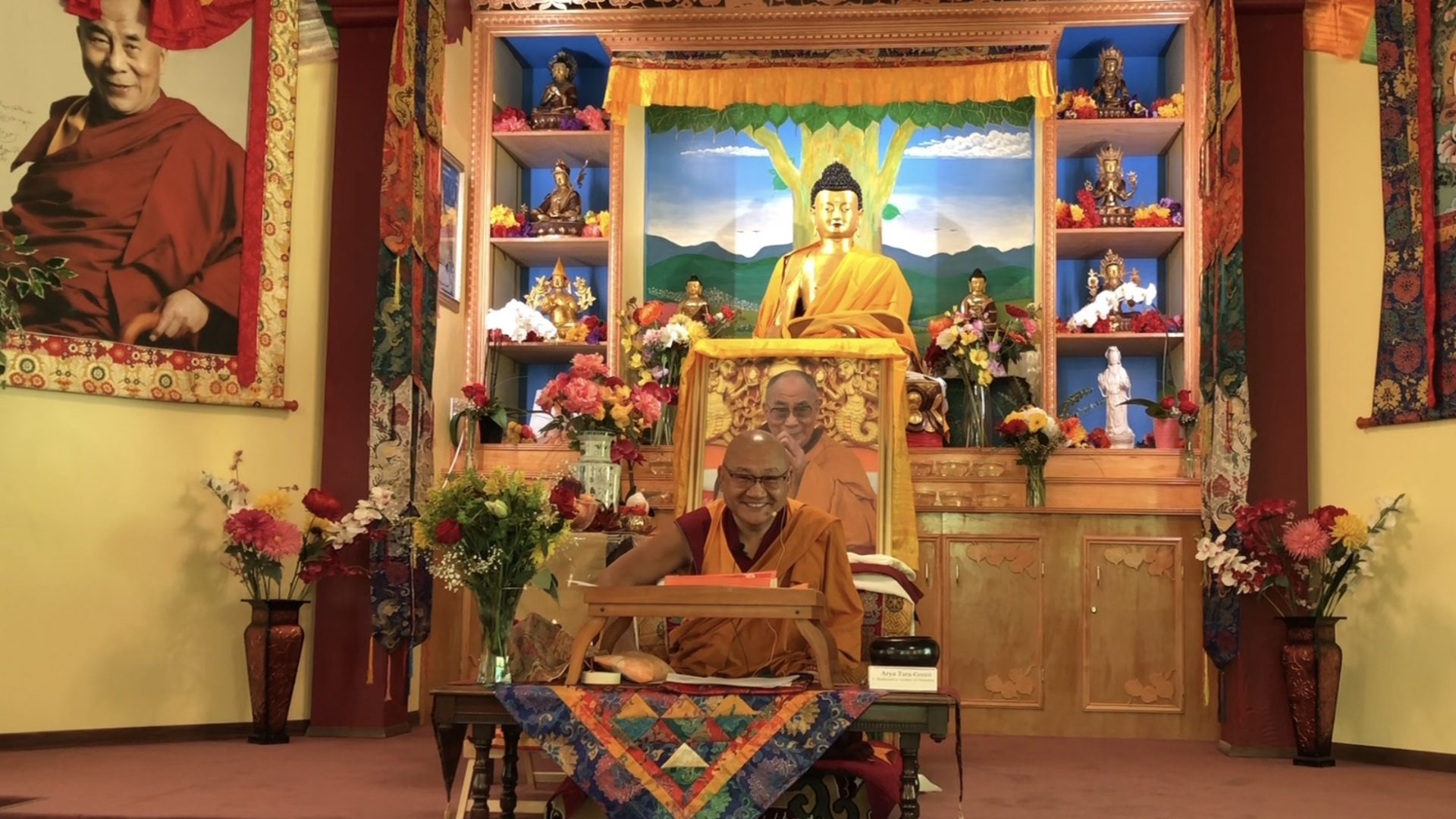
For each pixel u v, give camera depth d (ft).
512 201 29.96
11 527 20.45
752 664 13.44
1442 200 21.16
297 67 23.63
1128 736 23.21
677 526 14.06
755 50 28.63
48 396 20.88
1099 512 23.61
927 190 29.94
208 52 22.74
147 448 21.74
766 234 30.12
